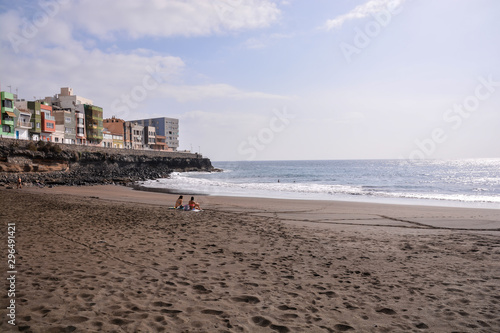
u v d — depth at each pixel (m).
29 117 61.25
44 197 24.00
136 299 4.72
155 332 3.68
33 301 4.40
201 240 9.65
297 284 5.82
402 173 90.38
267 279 6.06
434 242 10.20
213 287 5.47
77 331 3.58
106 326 3.76
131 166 81.06
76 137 76.69
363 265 7.29
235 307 4.62
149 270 6.30
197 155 124.44
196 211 17.94
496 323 4.31
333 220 15.79
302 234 11.36
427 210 20.08
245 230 11.82
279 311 4.53
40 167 52.50
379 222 15.20
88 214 14.70
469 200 27.19
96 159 68.44
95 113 84.19
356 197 30.02
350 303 4.95
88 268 6.21
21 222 11.55
